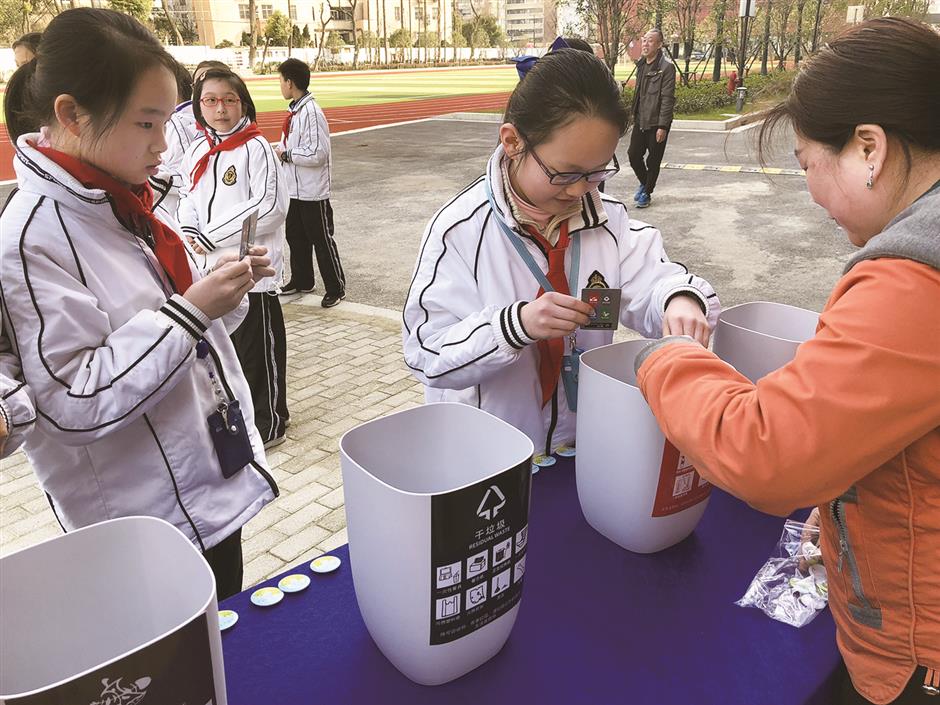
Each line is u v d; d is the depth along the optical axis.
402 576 0.85
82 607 0.77
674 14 21.31
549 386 1.50
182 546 0.73
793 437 0.75
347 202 8.98
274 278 3.33
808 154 0.87
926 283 0.71
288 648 0.98
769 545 1.23
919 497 0.79
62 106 1.20
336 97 28.48
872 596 0.87
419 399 3.97
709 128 15.30
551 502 1.34
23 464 3.34
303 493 3.11
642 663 0.96
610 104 1.21
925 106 0.76
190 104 4.07
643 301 1.55
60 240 1.28
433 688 0.92
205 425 1.54
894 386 0.71
